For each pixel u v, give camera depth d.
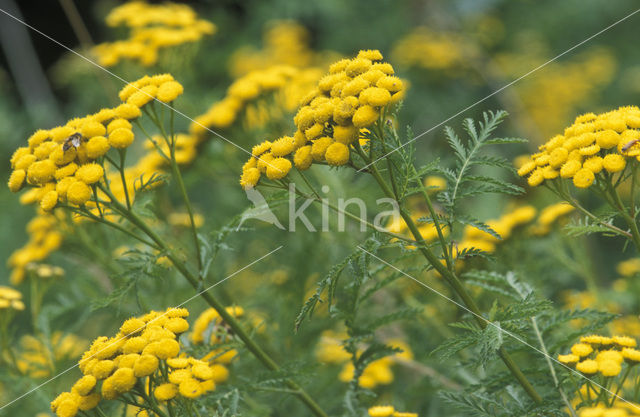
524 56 9.59
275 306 4.47
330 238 4.39
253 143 4.52
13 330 4.20
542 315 3.10
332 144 2.48
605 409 2.31
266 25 10.28
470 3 9.48
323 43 10.66
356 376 3.15
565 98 9.32
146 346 2.49
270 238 4.68
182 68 5.20
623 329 4.28
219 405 2.81
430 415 3.74
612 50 10.73
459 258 2.50
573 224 2.77
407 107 8.37
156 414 2.66
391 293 4.28
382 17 10.17
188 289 4.29
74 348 4.39
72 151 2.80
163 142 4.45
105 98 6.94
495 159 2.63
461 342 2.41
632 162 2.50
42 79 9.79
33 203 4.42
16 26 9.81
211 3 9.52
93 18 10.55
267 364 2.99
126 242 4.52
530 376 3.04
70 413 2.46
